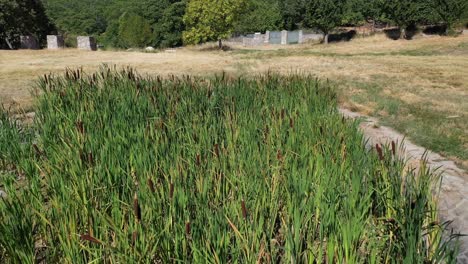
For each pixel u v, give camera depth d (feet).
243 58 69.10
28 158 14.67
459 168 19.42
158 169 12.43
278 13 202.28
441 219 14.12
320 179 11.64
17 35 113.80
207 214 9.56
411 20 112.78
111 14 293.84
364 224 9.79
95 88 22.98
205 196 10.48
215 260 8.23
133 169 12.50
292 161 13.12
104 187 11.07
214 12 110.73
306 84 25.02
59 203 10.31
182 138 15.84
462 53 81.92
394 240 9.57
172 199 9.70
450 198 15.81
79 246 9.09
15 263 8.83
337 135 15.06
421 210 9.87
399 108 31.55
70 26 297.12
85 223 10.02
